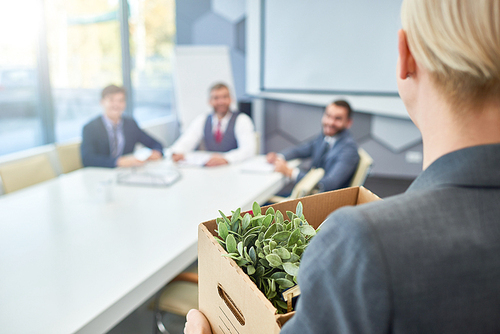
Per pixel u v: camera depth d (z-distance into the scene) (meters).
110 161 2.49
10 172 2.14
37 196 1.83
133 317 1.58
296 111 4.74
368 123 4.46
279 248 0.47
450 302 0.27
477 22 0.28
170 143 5.07
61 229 1.43
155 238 1.35
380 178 4.56
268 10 4.48
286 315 0.36
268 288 0.46
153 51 4.88
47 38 3.33
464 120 0.30
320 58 4.40
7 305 0.96
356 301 0.27
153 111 5.05
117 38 4.32
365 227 0.27
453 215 0.29
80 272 1.12
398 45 0.34
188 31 4.86
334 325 0.29
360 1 4.10
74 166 2.65
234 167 2.49
